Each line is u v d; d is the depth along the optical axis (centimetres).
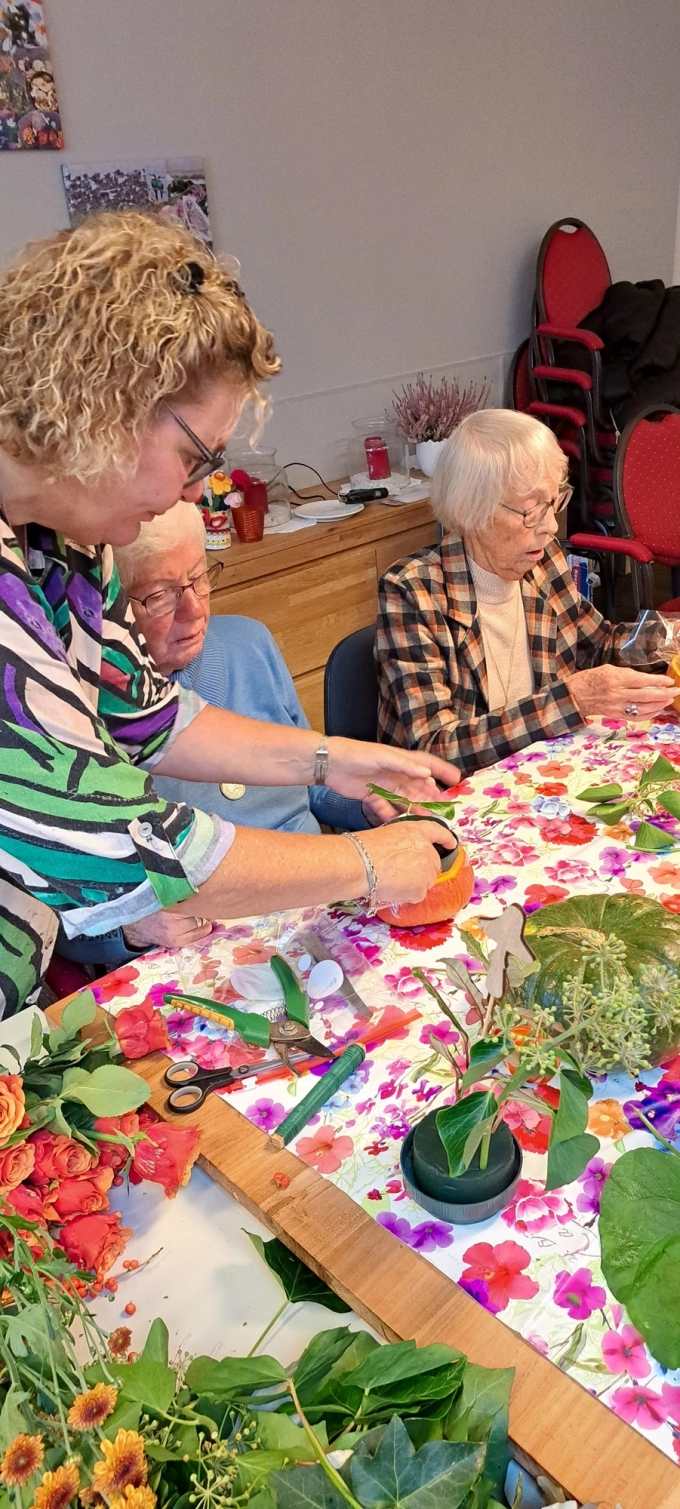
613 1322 71
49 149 275
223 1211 85
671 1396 66
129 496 82
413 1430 63
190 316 73
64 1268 68
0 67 259
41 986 122
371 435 372
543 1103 73
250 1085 95
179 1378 69
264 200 329
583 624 191
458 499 169
